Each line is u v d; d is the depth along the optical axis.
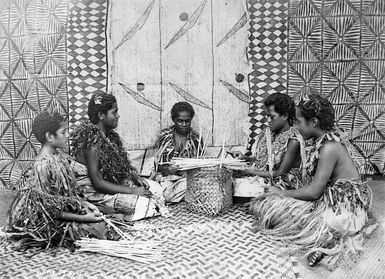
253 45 3.80
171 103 3.91
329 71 3.77
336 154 2.71
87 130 3.03
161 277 2.37
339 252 2.55
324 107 2.75
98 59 3.85
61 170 2.76
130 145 3.97
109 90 3.89
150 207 3.15
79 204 2.81
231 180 3.26
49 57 3.87
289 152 3.11
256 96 3.86
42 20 3.84
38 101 3.92
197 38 3.83
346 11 3.67
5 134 3.99
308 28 3.73
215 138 3.94
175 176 3.57
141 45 3.85
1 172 3.99
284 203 2.85
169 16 3.81
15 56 3.90
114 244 2.67
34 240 2.75
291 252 2.61
